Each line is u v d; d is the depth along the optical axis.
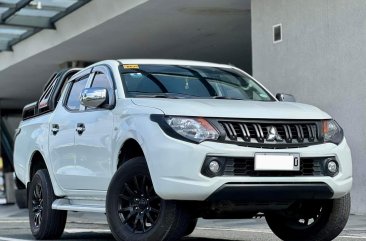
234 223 10.34
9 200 25.19
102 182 6.60
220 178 5.50
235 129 5.69
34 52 19.70
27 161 8.51
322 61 11.81
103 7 16.22
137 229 5.94
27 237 8.41
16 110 33.22
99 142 6.62
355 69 11.17
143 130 5.82
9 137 32.12
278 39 12.78
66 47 18.84
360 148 11.09
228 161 5.58
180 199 5.55
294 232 6.88
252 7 13.48
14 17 17.47
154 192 5.79
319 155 5.91
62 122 7.56
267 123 5.81
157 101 6.05
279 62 12.75
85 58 20.52
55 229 7.79
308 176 5.86
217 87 7.05
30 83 25.16
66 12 17.02
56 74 8.86
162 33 17.58
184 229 5.74
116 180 6.05
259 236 8.20
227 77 7.40
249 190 5.60
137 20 16.16
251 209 5.93
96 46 18.88
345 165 6.11
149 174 5.76
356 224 9.62
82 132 7.00
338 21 11.52
